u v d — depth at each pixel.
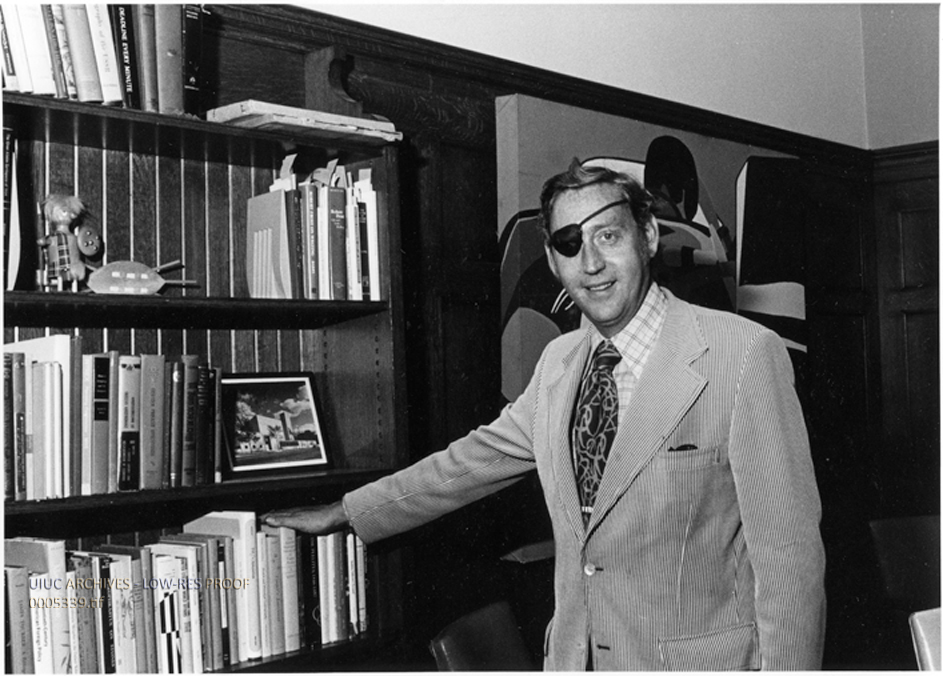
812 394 4.60
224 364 2.56
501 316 3.28
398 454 2.51
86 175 2.32
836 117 4.89
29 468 1.94
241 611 2.22
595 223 1.94
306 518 2.37
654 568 1.88
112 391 2.06
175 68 2.22
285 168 2.51
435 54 3.11
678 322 1.97
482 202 3.28
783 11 4.62
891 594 2.91
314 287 2.42
